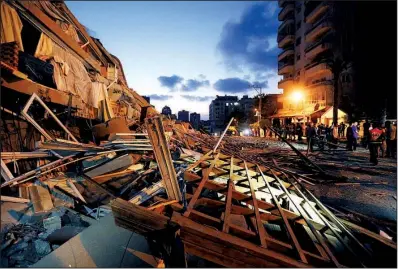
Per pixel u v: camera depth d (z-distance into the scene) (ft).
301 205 14.92
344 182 21.94
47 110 21.20
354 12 91.91
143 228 8.01
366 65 89.45
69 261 7.90
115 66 62.18
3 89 18.25
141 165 19.13
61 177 15.12
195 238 7.64
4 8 18.76
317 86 105.40
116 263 7.88
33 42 26.03
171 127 41.52
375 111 79.87
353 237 10.49
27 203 12.30
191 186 15.52
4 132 17.87
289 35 135.64
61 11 36.06
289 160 33.99
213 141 48.98
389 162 32.37
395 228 12.60
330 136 57.16
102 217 10.98
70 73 27.96
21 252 9.11
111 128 27.35
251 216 11.82
